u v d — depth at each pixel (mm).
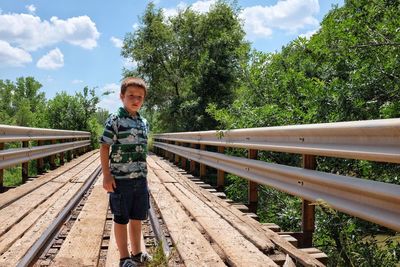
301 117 9094
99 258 3896
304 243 4543
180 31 32562
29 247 3932
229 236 4434
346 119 7578
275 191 9117
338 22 8539
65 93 29875
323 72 9156
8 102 79688
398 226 2955
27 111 50844
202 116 26000
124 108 3678
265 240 4227
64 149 14219
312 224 4539
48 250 4168
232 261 3594
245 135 6656
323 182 3986
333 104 8008
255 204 6555
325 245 6379
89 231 4656
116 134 3592
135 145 3631
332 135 3953
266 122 9594
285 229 7758
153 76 32594
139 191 3648
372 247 5719
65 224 5227
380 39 7777
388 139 3150
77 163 14398
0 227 4656
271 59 11766
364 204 3443
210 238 4508
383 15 7996
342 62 8578
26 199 6488
